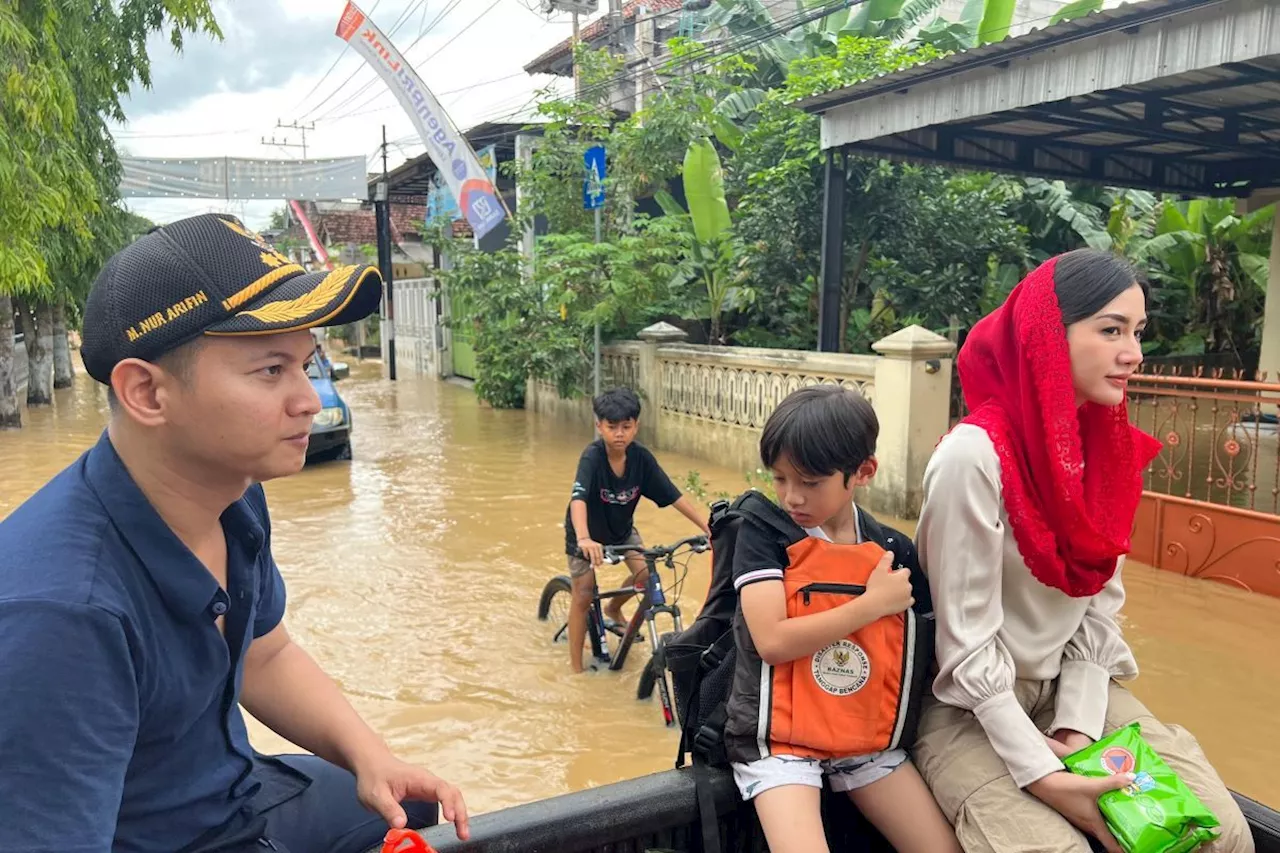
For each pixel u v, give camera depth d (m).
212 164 20.16
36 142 9.16
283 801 1.66
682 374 10.20
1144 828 1.50
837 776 1.81
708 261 11.70
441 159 12.18
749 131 11.90
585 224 12.39
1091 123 9.20
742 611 1.75
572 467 9.98
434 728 4.11
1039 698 1.86
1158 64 5.95
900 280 10.72
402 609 5.62
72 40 10.93
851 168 10.39
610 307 11.15
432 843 1.54
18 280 9.14
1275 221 11.30
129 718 1.18
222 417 1.22
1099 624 1.89
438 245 13.16
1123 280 1.73
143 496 1.26
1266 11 5.37
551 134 12.34
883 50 10.99
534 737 4.04
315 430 9.88
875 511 7.43
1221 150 10.47
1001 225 10.85
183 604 1.27
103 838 1.12
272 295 1.24
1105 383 1.73
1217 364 14.33
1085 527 1.73
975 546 1.72
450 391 18.00
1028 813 1.62
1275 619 5.12
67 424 13.38
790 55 12.89
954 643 1.73
